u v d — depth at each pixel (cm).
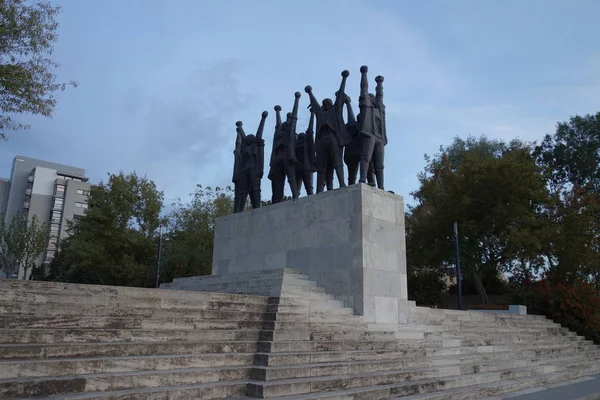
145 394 758
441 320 1814
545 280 3075
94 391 751
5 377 717
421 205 4169
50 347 802
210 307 1149
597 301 2669
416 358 1273
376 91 1878
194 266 3856
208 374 891
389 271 1627
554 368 1695
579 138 4619
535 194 3300
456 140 5072
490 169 3366
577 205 3388
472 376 1282
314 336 1171
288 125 2084
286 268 1703
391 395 1021
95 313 955
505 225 3334
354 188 1638
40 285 934
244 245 2052
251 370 952
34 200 9969
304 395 891
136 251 4209
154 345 916
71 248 4066
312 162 2038
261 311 1230
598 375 1744
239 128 2375
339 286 1593
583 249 3278
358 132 1802
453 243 3494
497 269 3900
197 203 4550
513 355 1684
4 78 1466
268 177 2161
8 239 5678
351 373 1072
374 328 1430
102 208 4169
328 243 1677
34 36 1524
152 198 4325
